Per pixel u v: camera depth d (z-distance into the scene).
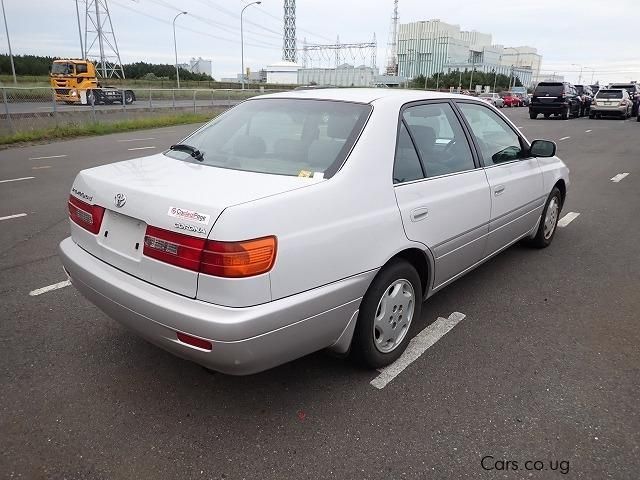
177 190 2.53
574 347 3.50
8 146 14.73
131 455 2.45
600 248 5.66
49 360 3.25
